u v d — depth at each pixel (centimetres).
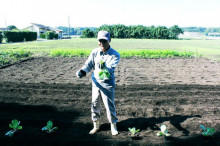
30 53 1355
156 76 732
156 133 322
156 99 460
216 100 468
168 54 1354
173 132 326
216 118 376
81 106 424
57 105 426
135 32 6228
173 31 6762
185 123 352
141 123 355
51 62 1032
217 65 1008
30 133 315
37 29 6619
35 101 449
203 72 823
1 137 300
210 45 2842
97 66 305
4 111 396
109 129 335
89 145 283
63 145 282
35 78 664
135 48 2039
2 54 1174
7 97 463
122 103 444
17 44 2428
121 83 611
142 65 983
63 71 802
